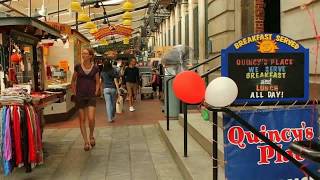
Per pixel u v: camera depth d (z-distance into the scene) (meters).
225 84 3.42
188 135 7.88
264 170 3.73
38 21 7.20
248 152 3.71
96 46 50.00
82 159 7.23
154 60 22.61
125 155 7.44
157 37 39.81
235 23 10.48
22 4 17.81
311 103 3.95
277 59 3.94
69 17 22.34
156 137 9.13
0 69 6.95
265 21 9.80
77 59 16.42
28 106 6.10
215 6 11.69
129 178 5.98
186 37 20.47
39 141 6.29
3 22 6.64
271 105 3.94
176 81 3.86
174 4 24.91
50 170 6.53
